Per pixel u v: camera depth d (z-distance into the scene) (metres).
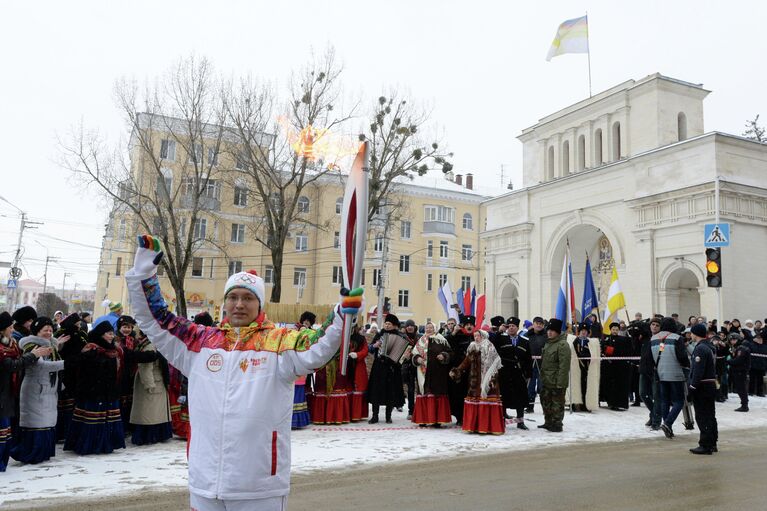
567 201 29.53
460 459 7.86
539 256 31.17
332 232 40.62
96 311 40.53
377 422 11.07
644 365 10.90
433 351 10.62
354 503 5.68
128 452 7.93
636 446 9.00
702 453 8.34
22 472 6.74
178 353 2.96
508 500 5.80
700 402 8.45
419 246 44.84
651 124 26.38
